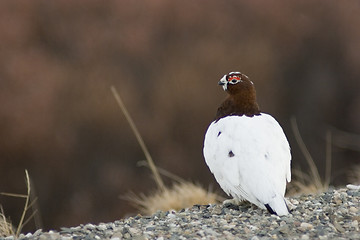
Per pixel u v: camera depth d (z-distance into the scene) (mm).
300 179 9859
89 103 18750
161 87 19297
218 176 6379
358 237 5262
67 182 18125
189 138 18953
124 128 18656
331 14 22000
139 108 18969
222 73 19844
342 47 21578
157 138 18734
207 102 19359
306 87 21078
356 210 5957
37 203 17891
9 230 7117
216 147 6301
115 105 18734
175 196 8492
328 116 20906
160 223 5973
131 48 19688
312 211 6066
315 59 21453
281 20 21391
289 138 20328
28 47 19375
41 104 18484
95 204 17797
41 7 20094
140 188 17875
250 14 21297
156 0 20500
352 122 20797
